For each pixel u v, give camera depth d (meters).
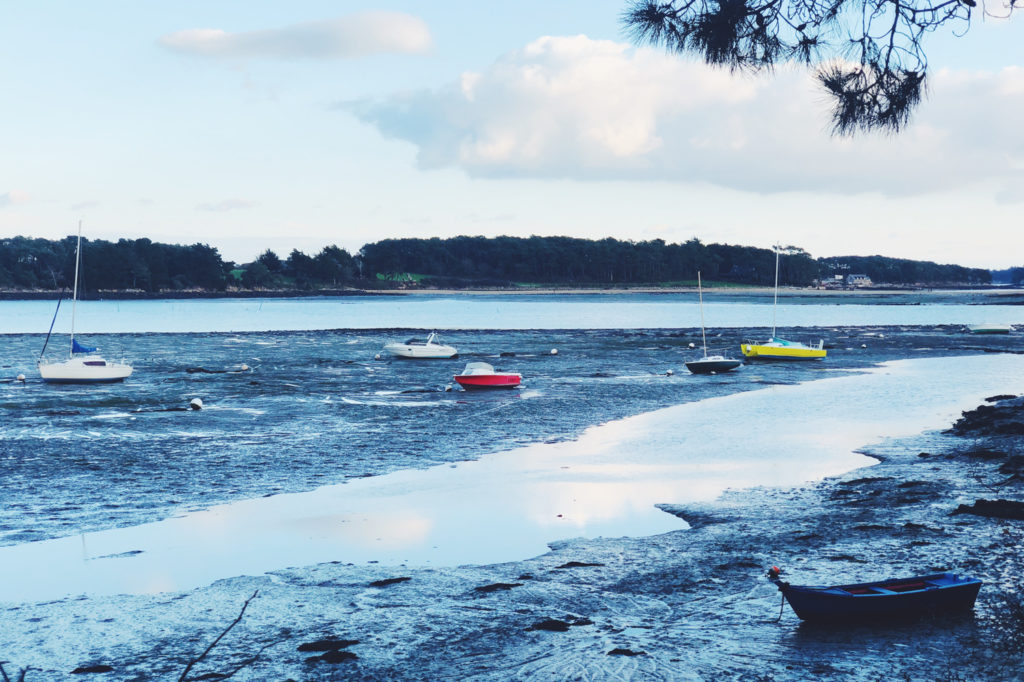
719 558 14.67
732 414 33.03
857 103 7.55
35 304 183.50
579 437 27.95
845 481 20.72
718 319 122.38
